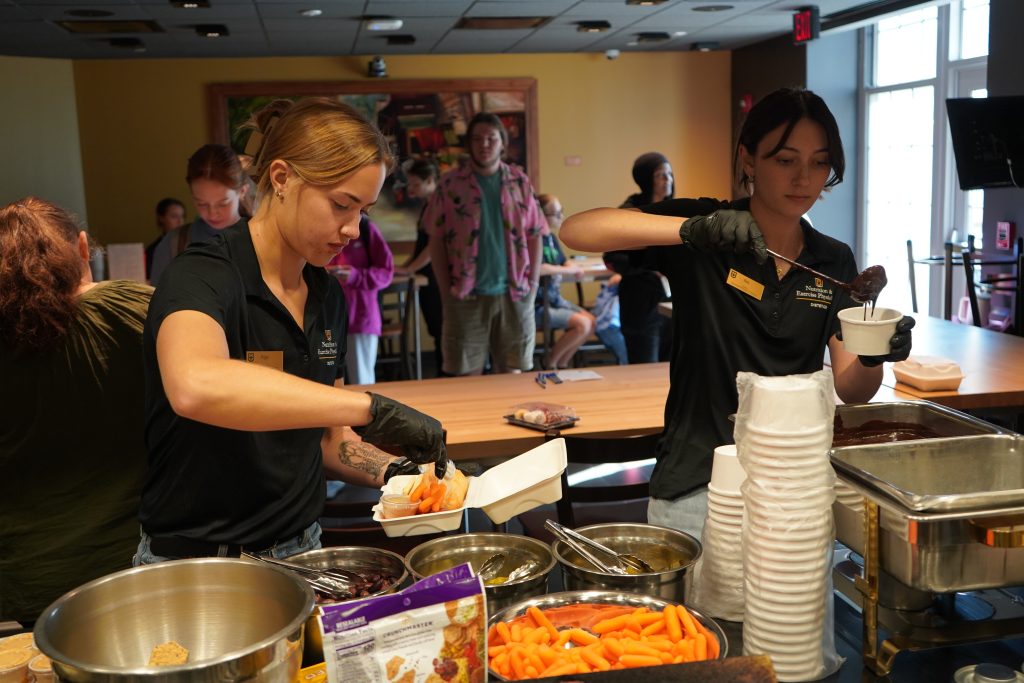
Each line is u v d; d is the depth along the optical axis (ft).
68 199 29.40
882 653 4.34
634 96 32.07
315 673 3.76
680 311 5.96
